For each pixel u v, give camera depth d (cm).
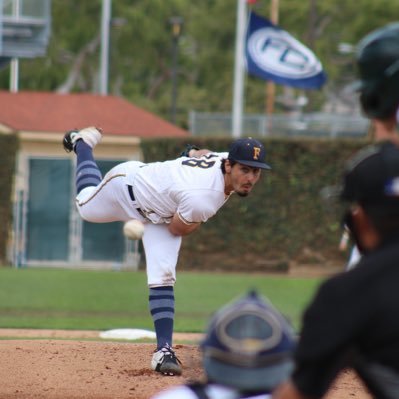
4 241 7525
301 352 923
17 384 2155
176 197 2203
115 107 8581
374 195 963
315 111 16550
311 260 7450
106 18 11394
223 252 7525
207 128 9575
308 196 7425
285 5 17088
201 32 17562
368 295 916
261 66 7162
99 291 5738
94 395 2061
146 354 2564
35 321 4275
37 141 7706
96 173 2528
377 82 1052
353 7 17175
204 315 4719
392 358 928
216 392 980
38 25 6719
